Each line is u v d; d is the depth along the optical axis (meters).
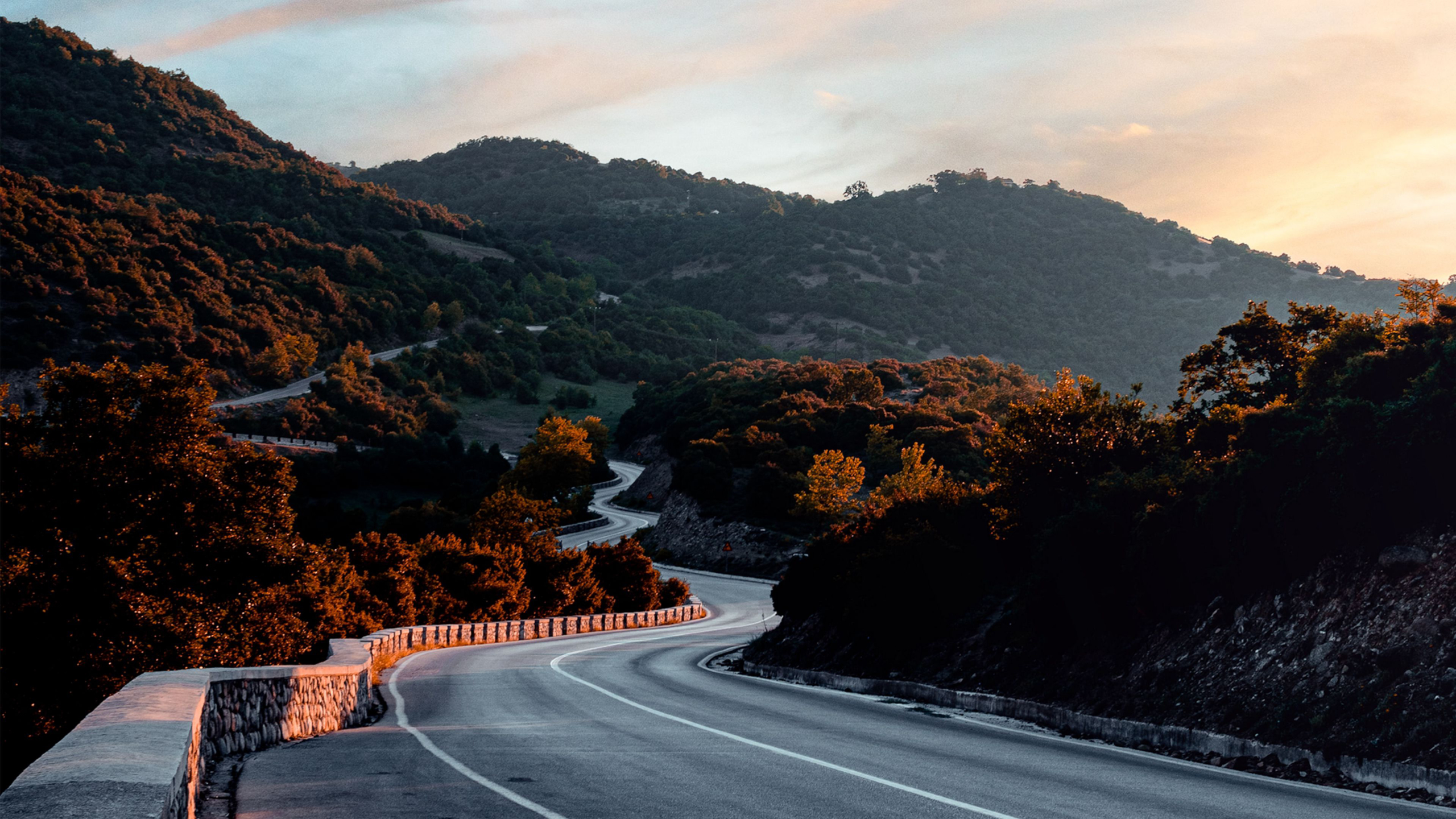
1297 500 14.59
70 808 3.37
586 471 121.31
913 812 7.82
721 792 8.61
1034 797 8.67
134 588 18.69
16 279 134.38
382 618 36.56
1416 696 10.91
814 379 135.12
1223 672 14.29
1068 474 22.78
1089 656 17.47
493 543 55.16
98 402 19.62
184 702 6.30
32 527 18.38
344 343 192.25
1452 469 13.16
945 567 22.62
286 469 21.67
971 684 19.34
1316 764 11.03
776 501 86.88
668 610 58.03
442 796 8.23
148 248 167.75
